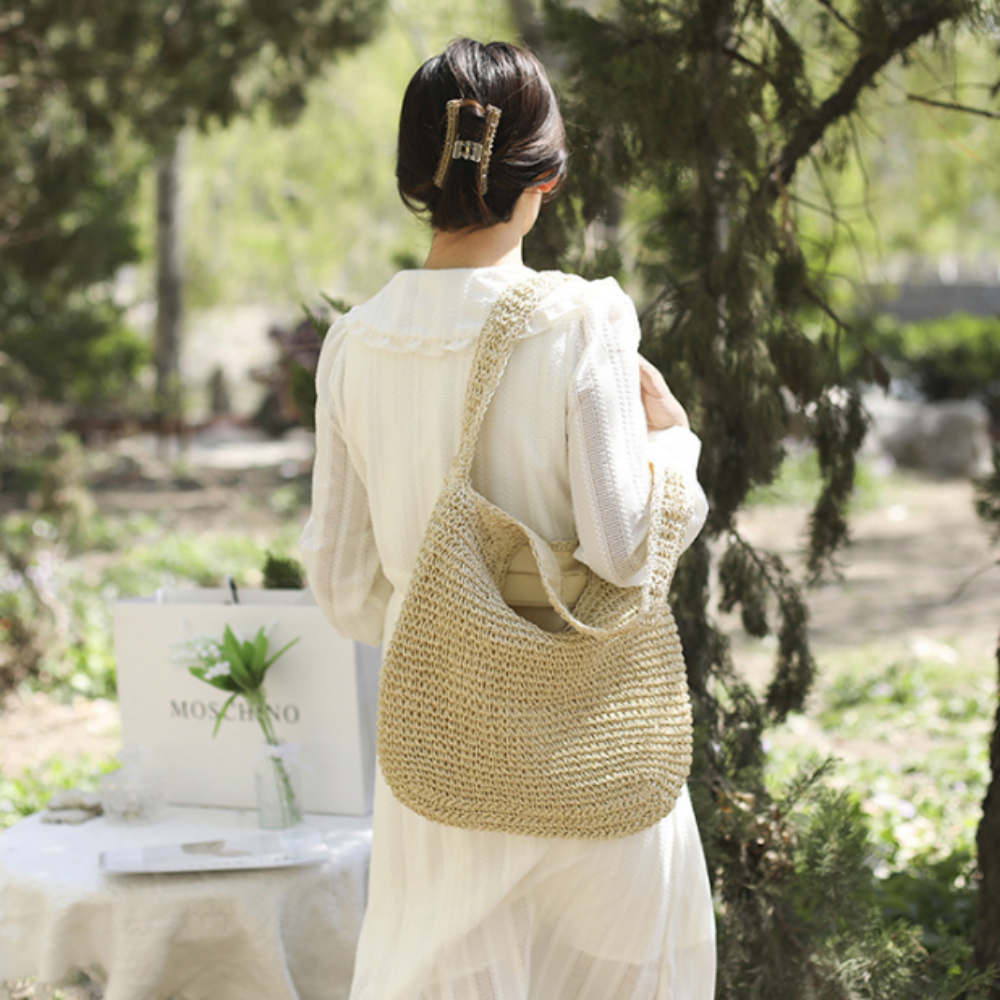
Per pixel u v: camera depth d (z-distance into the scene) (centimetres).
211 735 288
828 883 268
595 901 177
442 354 178
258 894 247
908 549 1095
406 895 188
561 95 304
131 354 1683
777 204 321
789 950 271
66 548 990
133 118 841
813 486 1298
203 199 2419
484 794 170
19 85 821
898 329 2000
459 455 172
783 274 317
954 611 850
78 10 758
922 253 2153
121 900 243
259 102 883
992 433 1797
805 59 318
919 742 569
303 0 793
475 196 176
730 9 289
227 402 2603
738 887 274
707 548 304
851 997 257
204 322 3688
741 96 292
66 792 294
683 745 176
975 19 279
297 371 316
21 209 945
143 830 276
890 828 430
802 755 549
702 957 188
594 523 168
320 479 195
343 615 200
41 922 248
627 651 173
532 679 168
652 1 297
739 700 304
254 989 249
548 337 172
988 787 295
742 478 297
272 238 2627
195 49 800
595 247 320
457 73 175
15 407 1401
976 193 1720
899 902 348
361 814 281
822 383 310
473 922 173
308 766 277
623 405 170
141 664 290
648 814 171
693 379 293
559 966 184
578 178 297
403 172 183
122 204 1259
